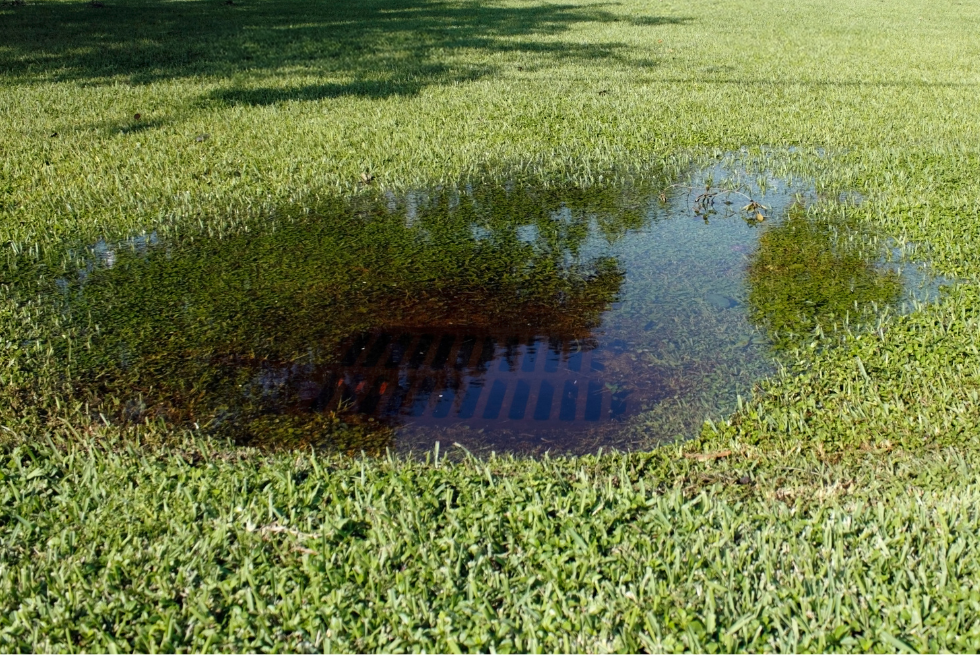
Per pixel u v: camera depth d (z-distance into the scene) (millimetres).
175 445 3359
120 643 2355
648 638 2301
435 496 2916
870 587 2424
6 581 2549
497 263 5105
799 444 3219
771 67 11016
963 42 13266
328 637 2344
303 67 11078
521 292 4727
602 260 5145
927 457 3072
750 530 2699
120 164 6898
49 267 5066
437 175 6633
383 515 2777
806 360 3854
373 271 4992
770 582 2459
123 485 3016
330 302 4609
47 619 2418
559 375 3861
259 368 3957
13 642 2346
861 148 7180
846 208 5844
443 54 12141
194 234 5559
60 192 6266
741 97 9086
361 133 7672
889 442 3199
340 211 5945
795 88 9531
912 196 5895
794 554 2557
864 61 11492
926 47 12773
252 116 8383
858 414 3385
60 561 2635
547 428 3461
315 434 3455
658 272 4949
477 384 3803
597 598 2416
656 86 9742
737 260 5078
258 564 2617
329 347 4141
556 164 6922
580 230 5629
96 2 19203
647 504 2828
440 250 5297
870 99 8953
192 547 2672
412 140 7445
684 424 3449
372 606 2436
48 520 2822
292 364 3990
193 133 7754
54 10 17719
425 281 4859
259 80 10227
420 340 4207
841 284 4668
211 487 2977
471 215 5883
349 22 15836
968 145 7113
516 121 8102
